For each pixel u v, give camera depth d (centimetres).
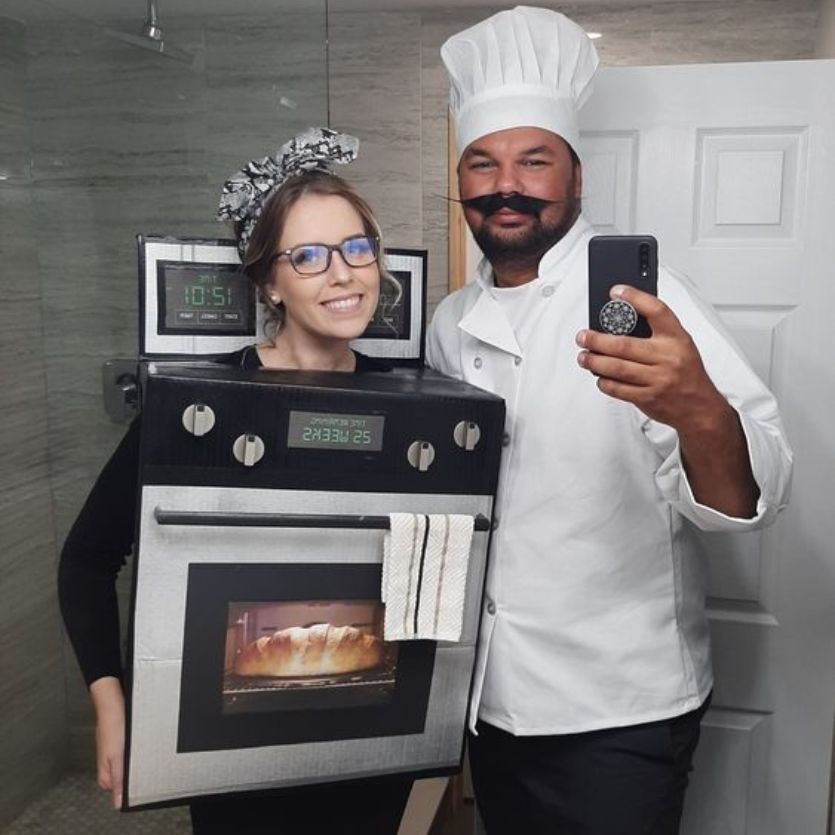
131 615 93
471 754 125
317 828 110
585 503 107
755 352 162
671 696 109
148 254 111
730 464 88
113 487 106
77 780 195
